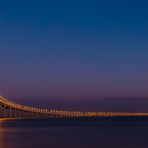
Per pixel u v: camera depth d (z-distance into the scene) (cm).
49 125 17650
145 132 12356
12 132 12362
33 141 9281
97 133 11919
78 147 8125
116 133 11906
